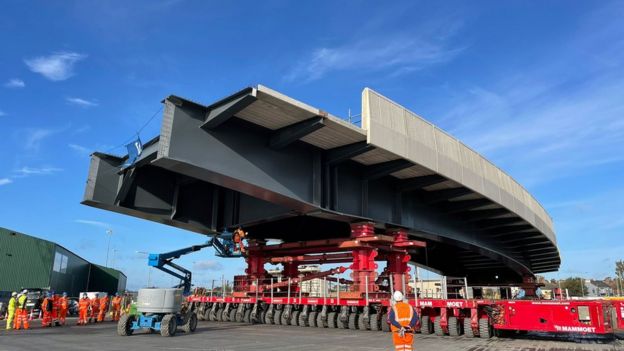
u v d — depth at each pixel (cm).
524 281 5819
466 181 2745
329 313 2525
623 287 12425
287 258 2947
